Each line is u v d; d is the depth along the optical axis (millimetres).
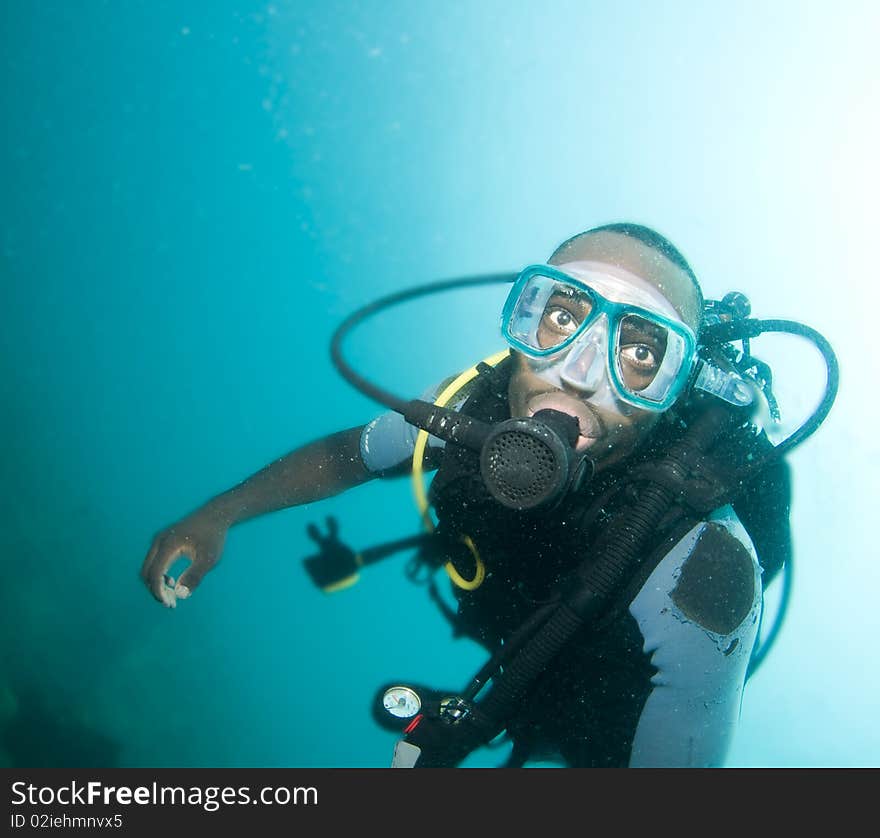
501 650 1309
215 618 4754
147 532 6035
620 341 1327
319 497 1861
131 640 4949
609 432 1330
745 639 1204
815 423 1364
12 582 5312
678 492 1247
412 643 4109
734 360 1731
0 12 8430
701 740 1189
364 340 5547
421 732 1310
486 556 1496
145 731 4531
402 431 1744
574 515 1368
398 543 2502
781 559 1701
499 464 1223
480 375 1558
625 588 1247
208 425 6445
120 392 6918
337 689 4266
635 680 1341
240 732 4426
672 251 1406
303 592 4449
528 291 1404
